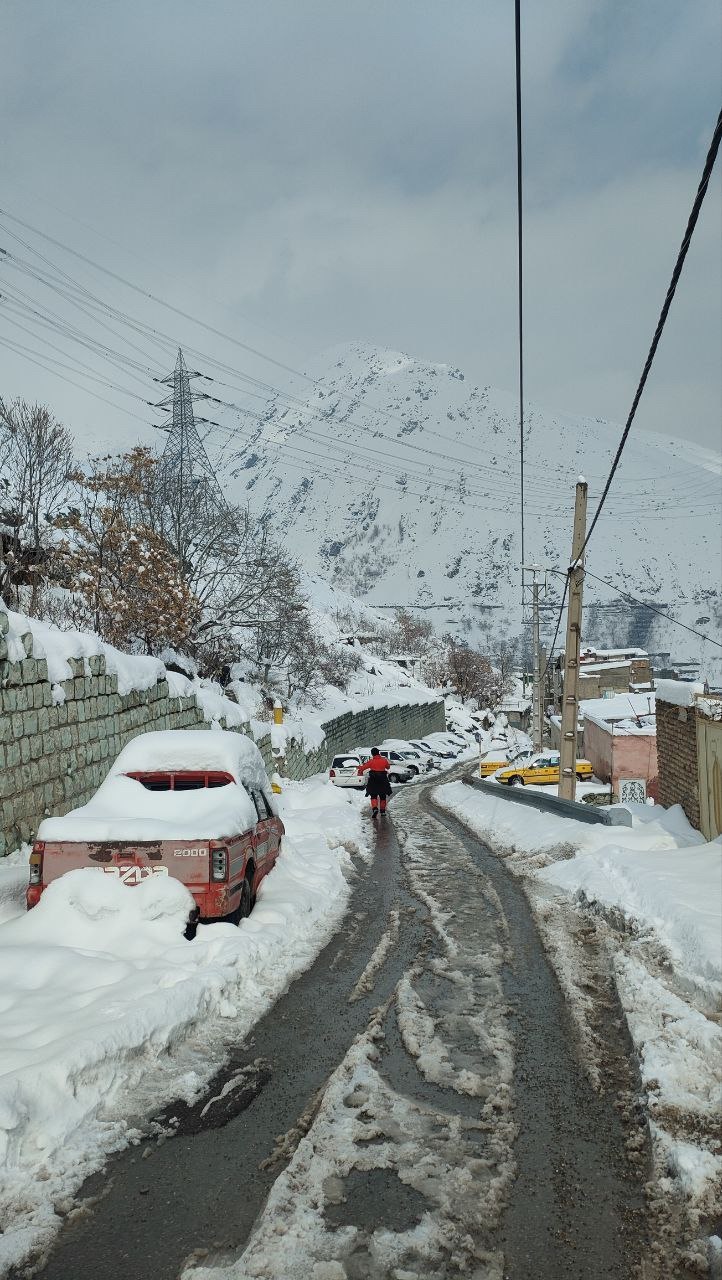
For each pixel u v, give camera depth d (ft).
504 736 362.74
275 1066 18.97
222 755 33.17
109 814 29.01
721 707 54.13
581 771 156.76
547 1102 17.24
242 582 135.64
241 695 126.82
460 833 69.15
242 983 24.17
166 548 104.47
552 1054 19.95
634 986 24.66
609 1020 22.48
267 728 105.09
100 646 49.32
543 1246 12.30
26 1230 12.47
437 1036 21.11
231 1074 18.48
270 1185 13.84
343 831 65.98
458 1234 12.56
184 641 108.88
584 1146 15.34
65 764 42.27
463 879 46.21
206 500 136.15
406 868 50.47
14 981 21.50
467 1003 23.84
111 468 103.19
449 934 32.63
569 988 25.25
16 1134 14.39
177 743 33.32
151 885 25.93
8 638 36.86
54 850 26.50
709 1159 14.42
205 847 26.68
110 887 25.91
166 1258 11.88
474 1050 20.17
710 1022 20.58
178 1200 13.37
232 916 28.66
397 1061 19.38
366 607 545.03
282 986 25.16
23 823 37.37
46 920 25.25
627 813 55.88
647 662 269.23
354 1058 19.42
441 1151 15.07
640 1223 12.92
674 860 40.47
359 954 29.40
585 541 76.07
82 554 91.25
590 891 38.42
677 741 66.90
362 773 128.77
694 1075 17.87
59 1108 15.49
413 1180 14.06
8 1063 16.20
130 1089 17.49
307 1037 20.85
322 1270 11.64
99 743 47.24
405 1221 12.85
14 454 108.88
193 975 22.47
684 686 64.59
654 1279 11.60
